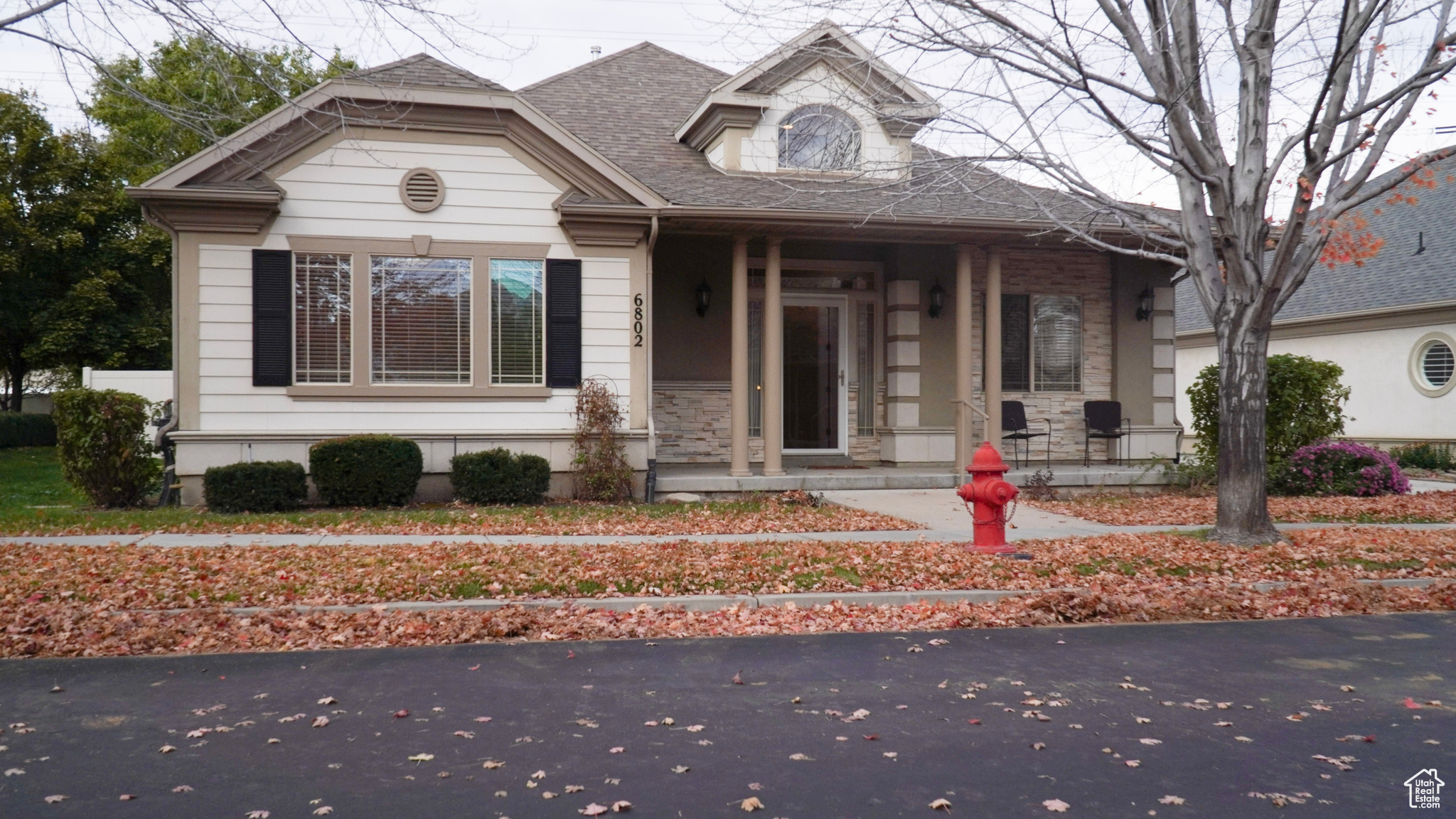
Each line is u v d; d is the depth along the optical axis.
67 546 9.62
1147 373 17.59
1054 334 17.53
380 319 13.27
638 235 13.80
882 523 11.64
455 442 13.45
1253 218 10.40
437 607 7.65
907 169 14.30
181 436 12.66
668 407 15.93
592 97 18.09
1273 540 10.49
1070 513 13.08
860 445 16.94
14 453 24.69
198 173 12.47
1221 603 8.23
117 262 30.41
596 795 4.14
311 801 4.06
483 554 9.31
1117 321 17.53
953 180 11.39
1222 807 4.04
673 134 17.17
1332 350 23.67
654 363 15.84
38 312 29.83
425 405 13.38
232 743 4.79
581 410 13.52
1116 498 14.87
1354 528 11.73
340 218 13.09
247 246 12.84
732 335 15.98
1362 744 4.82
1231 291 10.66
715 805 4.04
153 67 9.62
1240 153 10.46
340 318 13.16
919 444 16.44
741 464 14.32
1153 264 17.61
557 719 5.19
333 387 13.07
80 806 3.99
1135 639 7.14
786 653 6.66
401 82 10.88
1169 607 8.06
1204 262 10.89
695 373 15.98
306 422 13.05
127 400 13.02
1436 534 11.17
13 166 28.16
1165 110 10.29
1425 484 17.06
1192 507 13.55
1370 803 4.07
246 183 12.70
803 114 15.80
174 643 6.78
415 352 13.37
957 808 4.00
